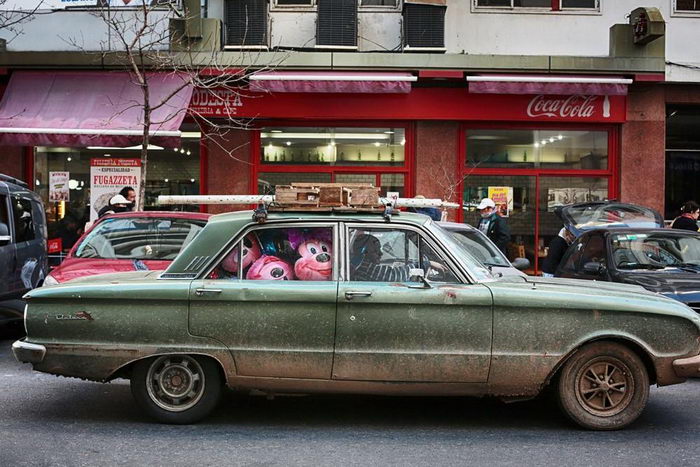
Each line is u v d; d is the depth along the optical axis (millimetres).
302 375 5500
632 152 14930
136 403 6230
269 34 14914
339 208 5719
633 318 5500
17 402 6441
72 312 5562
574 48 15203
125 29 13172
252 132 14922
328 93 14578
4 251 9008
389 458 4977
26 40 14961
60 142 13375
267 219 5707
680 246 8734
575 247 9617
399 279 5586
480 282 5570
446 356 5438
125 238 8844
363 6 14977
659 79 14328
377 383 5492
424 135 14867
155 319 5516
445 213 12641
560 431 5660
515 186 15078
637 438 5477
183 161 15031
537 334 5453
